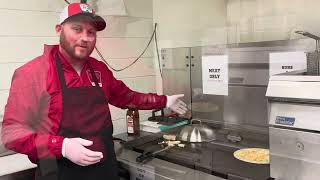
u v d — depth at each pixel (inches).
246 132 68.2
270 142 44.1
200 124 71.8
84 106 50.1
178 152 60.7
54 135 45.8
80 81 51.7
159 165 55.2
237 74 68.4
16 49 65.9
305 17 61.4
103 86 56.4
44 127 46.9
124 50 83.4
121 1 76.2
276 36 66.2
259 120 65.8
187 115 79.7
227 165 52.6
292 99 40.8
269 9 66.6
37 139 43.2
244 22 71.1
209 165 53.0
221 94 72.3
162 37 89.4
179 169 53.2
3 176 53.8
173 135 70.8
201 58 75.3
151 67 90.5
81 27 48.4
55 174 46.8
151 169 55.0
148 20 89.1
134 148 65.4
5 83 64.7
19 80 47.8
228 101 71.2
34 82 47.6
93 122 50.9
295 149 41.4
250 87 66.4
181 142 66.6
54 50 51.9
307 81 39.6
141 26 87.3
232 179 47.8
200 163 54.3
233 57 68.6
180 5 83.7
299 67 57.9
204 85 75.6
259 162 52.1
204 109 76.5
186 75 79.9
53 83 48.7
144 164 56.3
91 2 73.4
